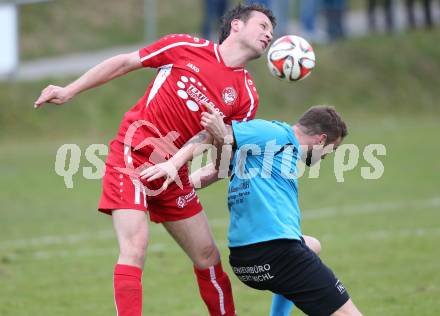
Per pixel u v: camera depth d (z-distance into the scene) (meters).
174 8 75.31
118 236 14.70
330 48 66.31
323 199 33.75
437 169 40.38
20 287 21.23
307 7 66.19
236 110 15.30
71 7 69.50
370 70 65.25
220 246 25.80
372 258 24.08
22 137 50.22
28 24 65.44
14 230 28.36
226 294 15.91
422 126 55.88
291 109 58.59
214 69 15.06
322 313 13.73
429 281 21.42
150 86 15.42
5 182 37.75
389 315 18.27
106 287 21.38
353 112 60.22
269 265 13.77
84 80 15.14
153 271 23.02
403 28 74.31
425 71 67.19
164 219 15.45
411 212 31.05
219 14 58.09
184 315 18.80
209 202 33.50
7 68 53.09
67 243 26.50
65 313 18.92
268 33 15.16
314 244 15.55
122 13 71.62
